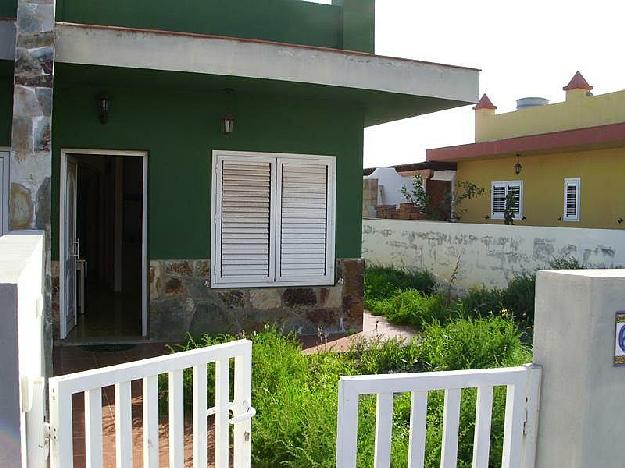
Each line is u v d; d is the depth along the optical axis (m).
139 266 11.52
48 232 5.43
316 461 3.77
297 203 8.17
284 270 8.16
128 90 7.35
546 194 14.40
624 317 2.65
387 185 19.55
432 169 17.12
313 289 8.24
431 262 12.25
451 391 2.71
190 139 7.62
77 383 2.50
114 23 7.42
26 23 5.67
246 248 7.96
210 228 7.75
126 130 7.38
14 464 2.00
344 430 2.56
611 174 12.80
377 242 14.50
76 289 8.62
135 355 6.94
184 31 7.70
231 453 4.32
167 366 2.81
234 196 7.86
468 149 15.34
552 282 2.76
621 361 2.65
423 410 2.68
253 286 8.01
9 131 6.95
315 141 8.16
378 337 6.89
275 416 4.31
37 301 3.29
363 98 7.77
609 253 8.55
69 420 2.48
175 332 7.64
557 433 2.71
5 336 1.98
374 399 4.59
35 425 2.38
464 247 11.27
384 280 11.61
